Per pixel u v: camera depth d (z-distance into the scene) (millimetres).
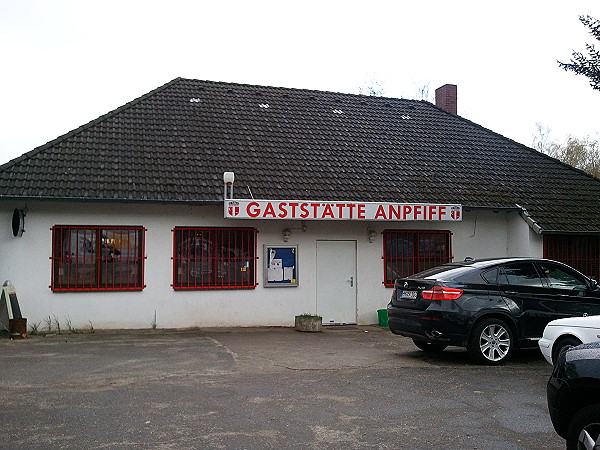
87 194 12992
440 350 11477
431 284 10203
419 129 20188
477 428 6414
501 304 10297
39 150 14156
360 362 10219
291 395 7762
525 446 5840
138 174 14062
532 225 15922
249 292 14609
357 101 21297
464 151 19344
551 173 19219
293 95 20422
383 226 15781
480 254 16656
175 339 12430
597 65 20281
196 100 18203
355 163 16797
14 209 13125
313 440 5953
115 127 15828
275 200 13734
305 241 15133
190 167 14789
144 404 7242
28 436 6000
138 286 13805
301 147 17016
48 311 13227
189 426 6359
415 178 16656
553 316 10594
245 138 16766
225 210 13461
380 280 15688
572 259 16766
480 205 15969
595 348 5129
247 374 9094
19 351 10891
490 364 10141
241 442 5863
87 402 7332
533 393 8047
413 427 6426
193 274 14219
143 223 13891
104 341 12086
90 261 13555
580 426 4945
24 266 13141
